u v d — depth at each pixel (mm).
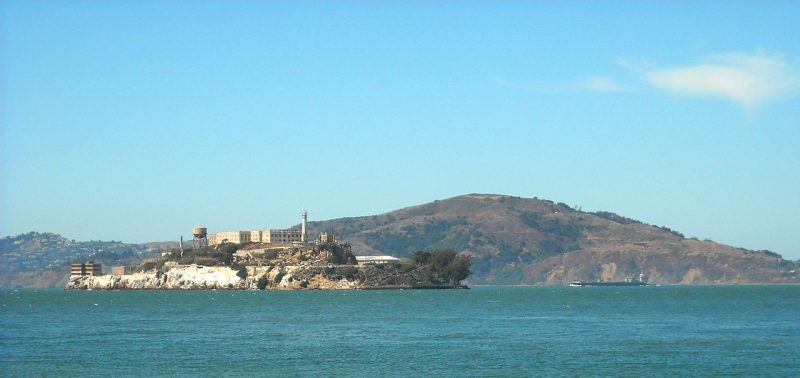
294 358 119625
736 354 122500
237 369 109312
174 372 107000
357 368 110000
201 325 180125
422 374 105062
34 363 115125
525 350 128000
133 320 198625
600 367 110125
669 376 103188
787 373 105125
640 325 176750
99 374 105625
